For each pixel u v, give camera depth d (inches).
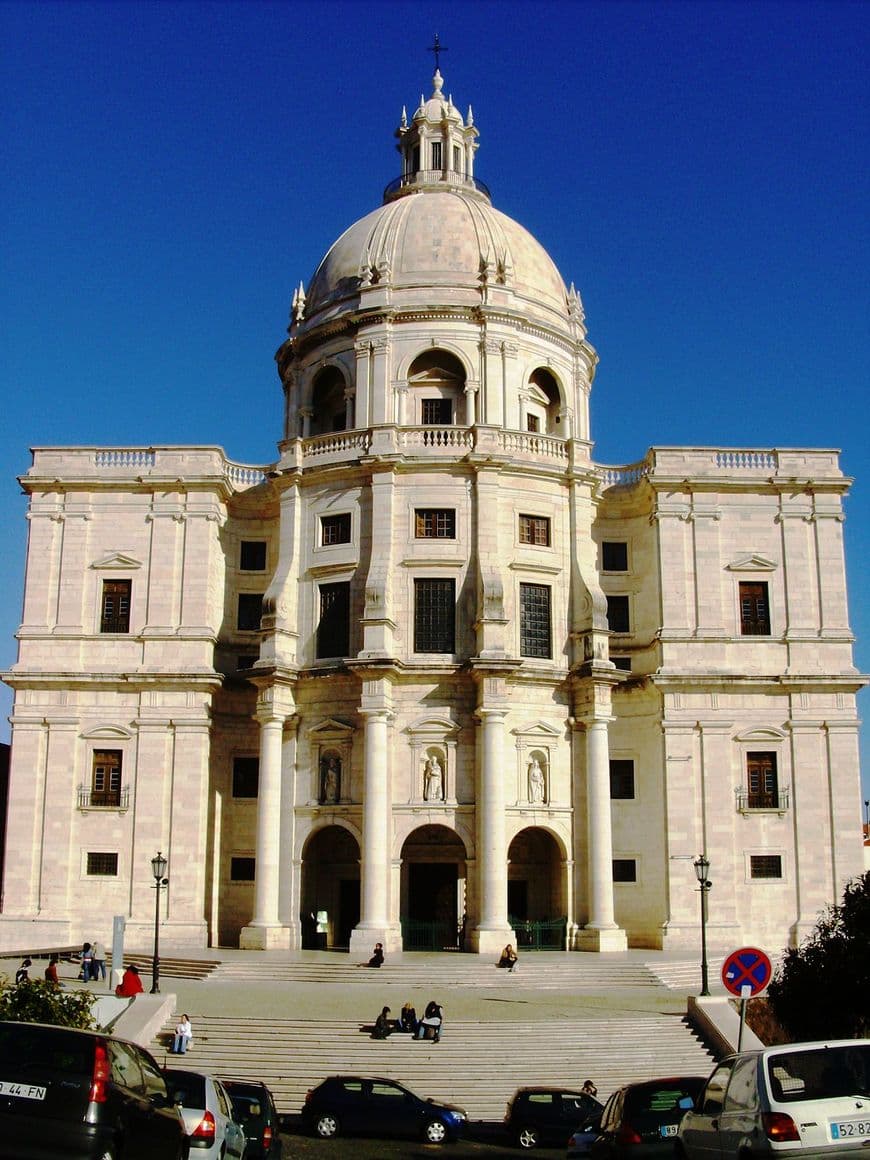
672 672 2257.6
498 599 2171.5
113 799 2272.4
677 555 2326.5
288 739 2244.1
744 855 2212.1
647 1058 1519.4
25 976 1362.0
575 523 2329.0
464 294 2454.5
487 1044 1523.1
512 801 2158.0
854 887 1305.4
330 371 2536.9
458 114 2859.3
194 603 2338.8
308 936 2214.6
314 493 2330.2
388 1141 1205.7
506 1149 1181.1
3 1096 570.6
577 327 2613.2
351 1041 1520.7
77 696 2305.6
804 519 2356.1
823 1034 1232.8
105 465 2412.6
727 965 892.6
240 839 2337.6
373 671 2130.9
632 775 2314.2
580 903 2174.0
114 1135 576.7
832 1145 577.3
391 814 2133.4
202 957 1998.0
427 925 2142.0
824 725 2266.2
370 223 2642.7
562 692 2246.6
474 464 2256.4
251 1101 1014.4
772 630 2309.3
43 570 2359.7
